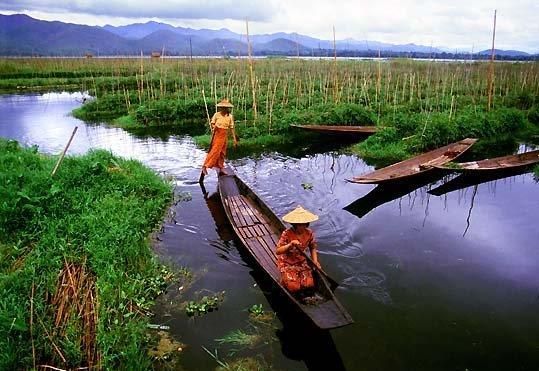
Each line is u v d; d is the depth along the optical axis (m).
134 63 49.91
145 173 10.85
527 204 10.18
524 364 4.96
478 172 12.18
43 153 13.35
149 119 19.97
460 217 9.36
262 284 6.65
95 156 11.12
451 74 31.14
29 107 25.91
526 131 17.64
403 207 9.98
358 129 16.19
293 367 4.91
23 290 5.73
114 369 4.74
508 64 44.62
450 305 6.09
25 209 7.68
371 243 8.03
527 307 6.06
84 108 23.17
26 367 4.58
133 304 6.00
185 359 5.03
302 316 5.77
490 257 7.52
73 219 7.80
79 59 57.59
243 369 4.86
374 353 5.12
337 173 12.52
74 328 5.15
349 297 6.27
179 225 8.81
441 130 14.66
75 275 6.35
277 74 34.88
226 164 13.21
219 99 21.50
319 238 8.18
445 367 4.90
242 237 7.60
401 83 29.48
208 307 6.01
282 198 10.33
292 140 16.36
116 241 7.21
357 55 98.25
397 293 6.38
